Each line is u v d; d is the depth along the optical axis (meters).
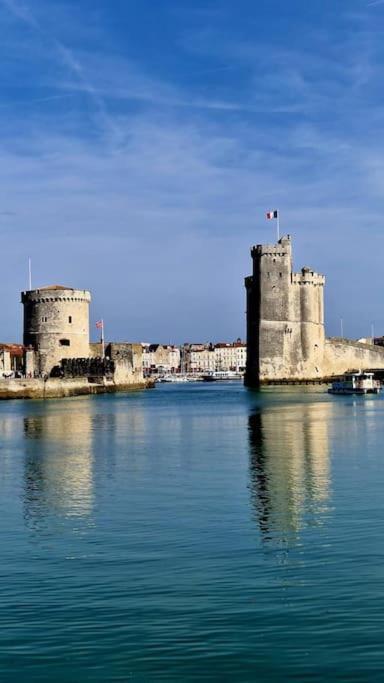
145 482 30.23
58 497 27.19
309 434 49.06
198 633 13.98
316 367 144.12
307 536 20.78
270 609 15.10
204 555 19.05
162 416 69.88
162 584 16.80
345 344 148.38
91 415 72.00
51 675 12.45
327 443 43.50
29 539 21.00
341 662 12.70
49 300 124.81
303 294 143.00
